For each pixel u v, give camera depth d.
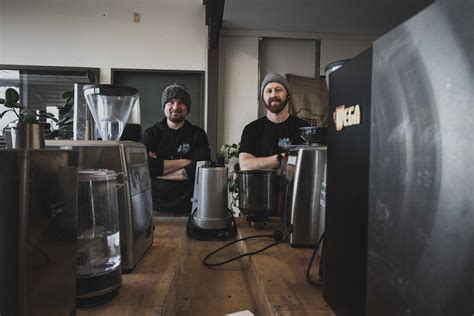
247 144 2.36
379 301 0.40
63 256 0.50
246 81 3.39
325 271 0.60
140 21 3.38
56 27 3.30
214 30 2.92
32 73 3.35
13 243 0.39
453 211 0.28
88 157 0.77
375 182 0.40
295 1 2.58
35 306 0.42
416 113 0.32
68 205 0.52
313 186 0.94
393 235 0.37
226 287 0.86
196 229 1.15
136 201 0.84
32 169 0.41
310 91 3.40
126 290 0.68
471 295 0.26
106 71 3.35
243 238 1.06
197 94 3.49
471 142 0.26
